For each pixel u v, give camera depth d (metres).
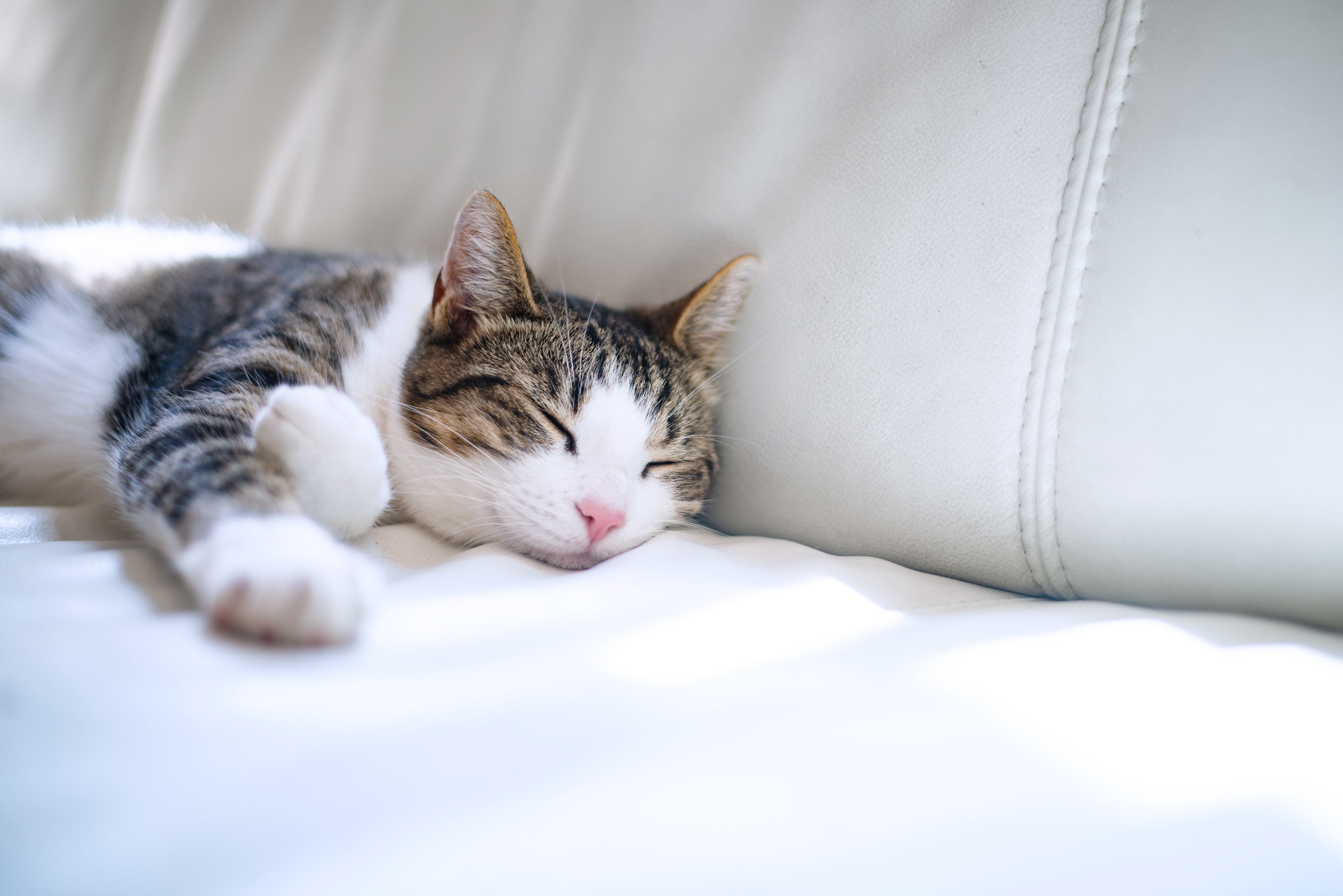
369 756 0.49
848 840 0.48
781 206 1.34
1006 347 1.06
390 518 1.33
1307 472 0.90
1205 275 0.92
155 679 0.54
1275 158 0.89
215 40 1.91
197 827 0.42
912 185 1.18
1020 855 0.48
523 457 1.26
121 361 1.42
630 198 1.54
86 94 2.00
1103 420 0.98
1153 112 0.96
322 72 1.82
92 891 0.37
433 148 1.73
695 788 0.50
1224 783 0.57
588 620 0.76
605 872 0.43
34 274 1.53
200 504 0.85
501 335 1.35
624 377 1.36
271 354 1.24
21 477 1.49
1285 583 0.96
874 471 1.19
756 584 0.95
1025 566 1.10
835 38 1.28
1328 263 0.87
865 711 0.62
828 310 1.26
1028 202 1.05
